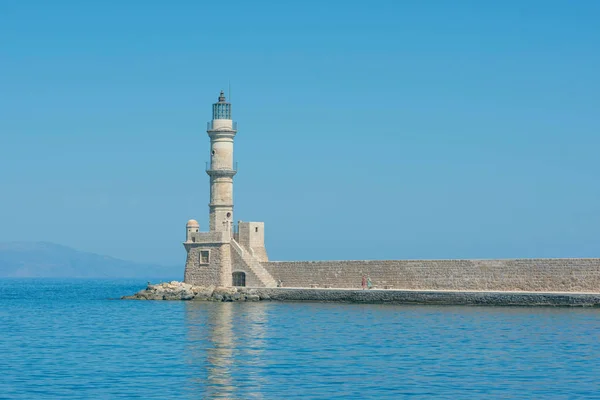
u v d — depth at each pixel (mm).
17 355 61906
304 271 114125
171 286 124438
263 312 95000
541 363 55562
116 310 106625
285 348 63969
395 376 51719
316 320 84000
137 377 52000
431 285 103000
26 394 47188
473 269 99875
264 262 118125
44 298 161500
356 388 48312
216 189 120062
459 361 56781
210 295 117250
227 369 54625
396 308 96250
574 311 85625
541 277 95062
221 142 120250
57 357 60656
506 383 49281
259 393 47156
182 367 55562
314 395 46594
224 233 118625
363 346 64375
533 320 78688
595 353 59125
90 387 48969
